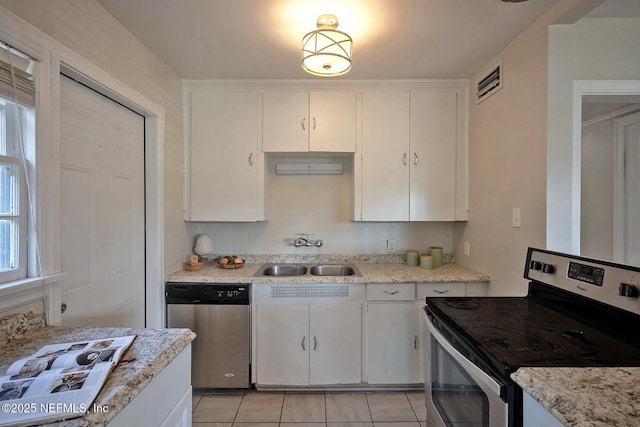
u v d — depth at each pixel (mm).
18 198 1066
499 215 1924
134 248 1849
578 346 962
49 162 1149
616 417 617
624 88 1488
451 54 1925
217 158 2340
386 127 2342
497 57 1931
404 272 2246
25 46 1046
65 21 1238
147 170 1947
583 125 1533
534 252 1500
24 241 1088
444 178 2354
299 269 2576
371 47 1833
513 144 1773
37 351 900
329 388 2125
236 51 1889
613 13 1477
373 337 2088
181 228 2314
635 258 1273
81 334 1046
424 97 2344
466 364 1000
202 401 2010
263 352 2076
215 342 2051
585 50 1502
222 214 2344
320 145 2330
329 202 2680
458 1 1415
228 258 2410
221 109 2330
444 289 2098
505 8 1469
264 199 2395
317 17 1536
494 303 1417
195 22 1585
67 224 1349
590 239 1473
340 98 2336
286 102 2334
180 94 2291
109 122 1621
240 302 2041
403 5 1442
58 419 621
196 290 2039
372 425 1785
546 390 719
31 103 1087
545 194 1510
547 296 1402
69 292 1361
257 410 1918
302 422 1811
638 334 999
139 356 889
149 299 1957
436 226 2674
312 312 2076
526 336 1040
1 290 954
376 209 2350
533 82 1602
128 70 1662
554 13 1460
